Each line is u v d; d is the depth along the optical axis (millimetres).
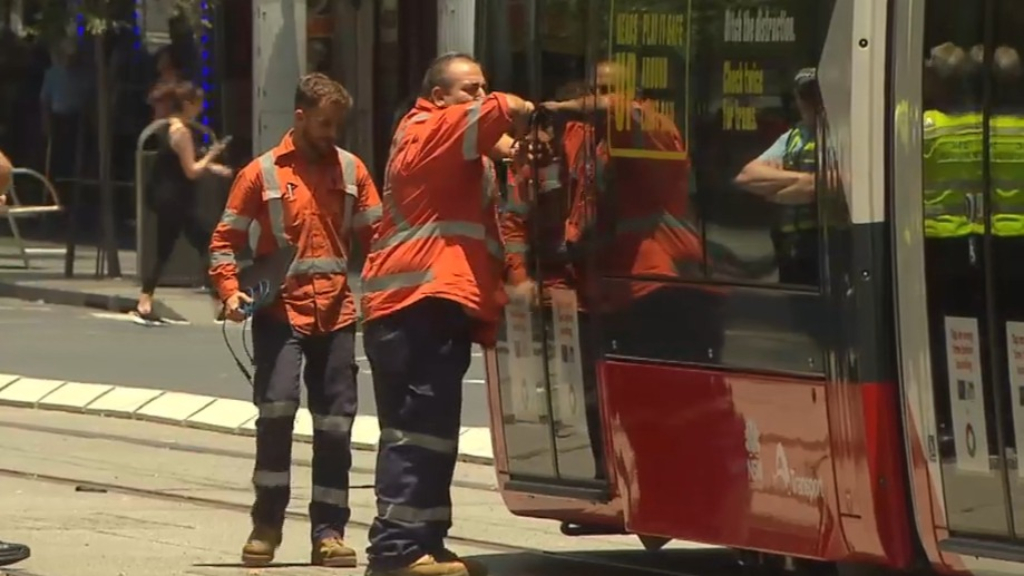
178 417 52312
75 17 92750
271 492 33656
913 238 27000
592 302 31781
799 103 28203
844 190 27469
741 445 29406
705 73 29766
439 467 30016
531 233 33031
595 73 31719
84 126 98312
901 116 27047
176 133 74438
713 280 29703
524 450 33844
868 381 27375
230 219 33125
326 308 33312
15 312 79312
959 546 26656
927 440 26984
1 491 42125
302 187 33188
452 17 69500
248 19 90375
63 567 33625
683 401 30250
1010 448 25969
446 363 29828
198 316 75688
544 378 33094
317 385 33750
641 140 30875
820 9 27844
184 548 35594
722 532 29844
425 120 30047
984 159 26172
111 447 48375
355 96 91312
